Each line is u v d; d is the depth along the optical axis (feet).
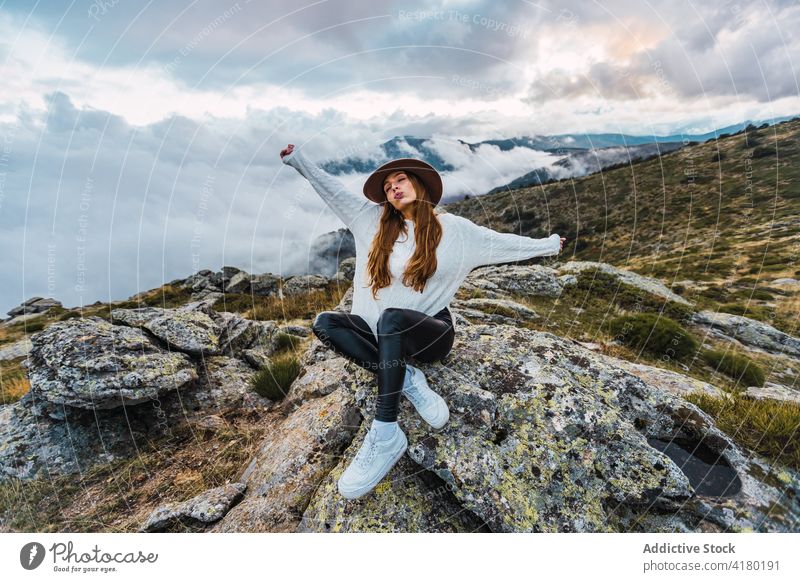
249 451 12.67
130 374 13.99
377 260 8.63
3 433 13.23
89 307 63.62
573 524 7.54
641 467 8.19
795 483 8.23
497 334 11.94
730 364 21.13
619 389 9.98
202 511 9.69
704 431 9.23
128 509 10.66
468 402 9.06
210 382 16.66
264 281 45.42
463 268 8.93
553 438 8.59
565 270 46.26
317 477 9.92
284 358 18.16
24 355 36.88
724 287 51.29
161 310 21.59
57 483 11.75
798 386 20.70
